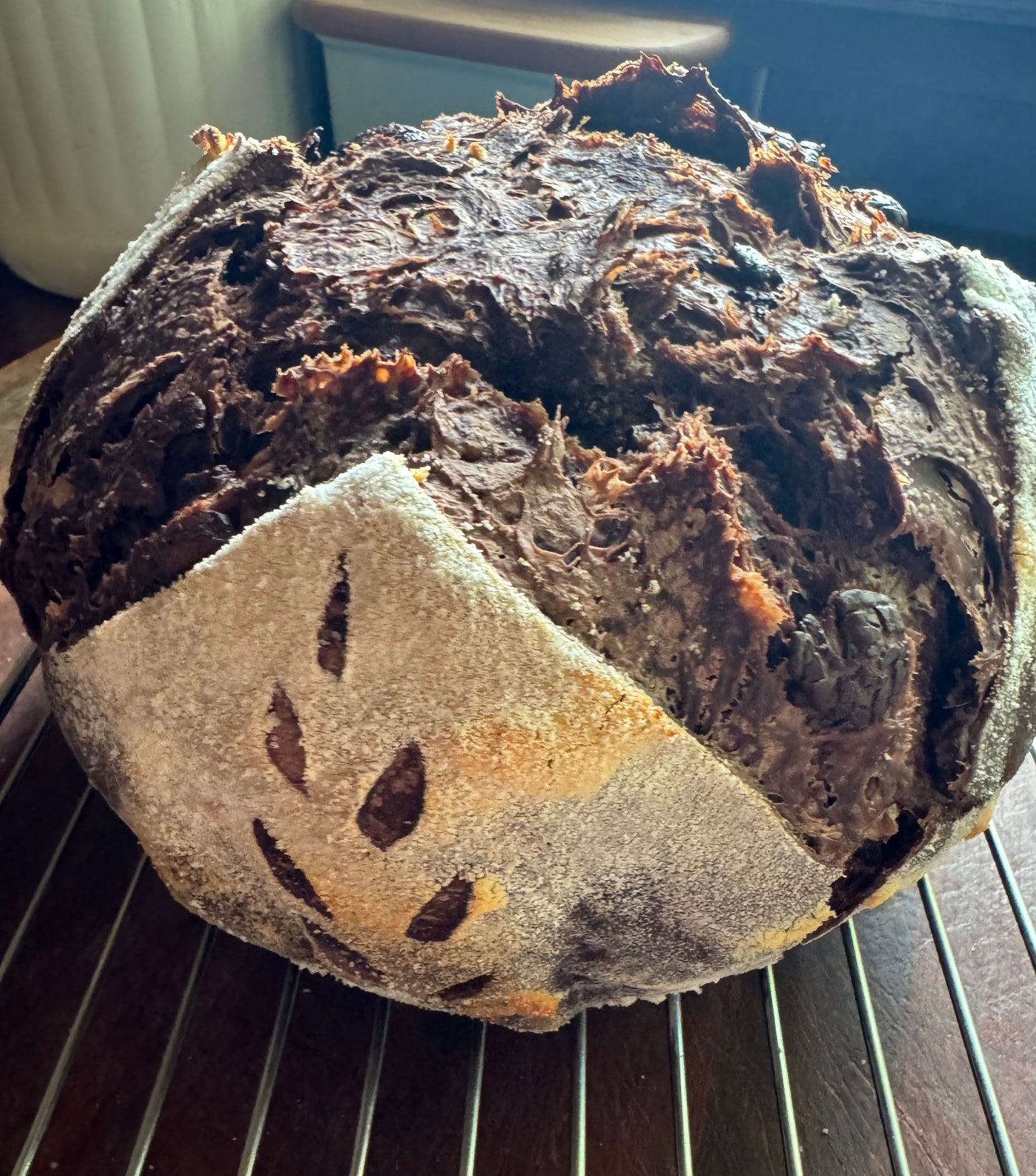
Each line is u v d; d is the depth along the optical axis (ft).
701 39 1.17
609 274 0.54
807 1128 0.65
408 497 0.45
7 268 1.38
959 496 0.56
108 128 1.19
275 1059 0.62
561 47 1.15
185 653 0.50
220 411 0.52
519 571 0.46
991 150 1.27
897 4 1.16
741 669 0.49
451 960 0.55
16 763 0.78
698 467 0.49
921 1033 0.69
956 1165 0.63
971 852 0.80
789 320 0.57
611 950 0.56
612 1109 0.64
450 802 0.48
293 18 1.26
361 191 0.60
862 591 0.52
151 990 0.67
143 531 0.54
